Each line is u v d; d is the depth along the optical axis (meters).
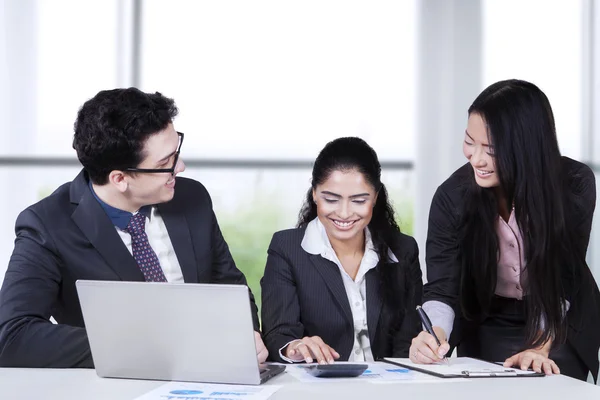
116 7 4.09
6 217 4.05
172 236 2.02
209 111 4.09
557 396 1.49
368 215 2.13
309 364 1.78
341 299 2.14
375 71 4.15
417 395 1.47
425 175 4.12
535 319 2.05
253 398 1.41
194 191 2.13
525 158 1.96
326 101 4.13
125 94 1.83
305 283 2.17
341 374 1.64
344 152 2.12
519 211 2.01
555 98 4.07
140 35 4.09
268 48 4.12
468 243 2.17
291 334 2.12
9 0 4.06
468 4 4.10
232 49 4.11
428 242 2.29
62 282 1.89
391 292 2.17
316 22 4.14
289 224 4.09
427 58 4.15
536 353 1.88
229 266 2.17
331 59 4.14
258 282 4.08
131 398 1.41
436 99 4.15
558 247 2.02
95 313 1.58
